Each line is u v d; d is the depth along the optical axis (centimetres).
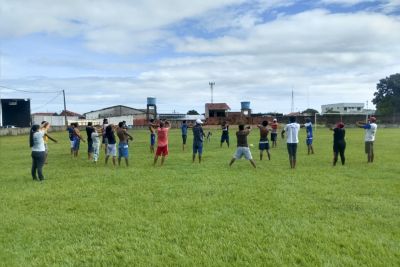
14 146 3117
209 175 1332
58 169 1571
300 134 4509
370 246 609
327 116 6919
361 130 5391
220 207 874
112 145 1673
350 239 644
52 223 774
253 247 617
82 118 9756
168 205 902
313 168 1491
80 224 764
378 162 1666
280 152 2184
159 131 1638
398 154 2005
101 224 764
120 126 1634
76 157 2080
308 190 1050
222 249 613
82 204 930
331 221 752
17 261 583
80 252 616
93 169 1552
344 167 1513
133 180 1255
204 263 562
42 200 984
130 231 713
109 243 652
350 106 11231
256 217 787
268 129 1788
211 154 2102
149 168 1549
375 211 824
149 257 589
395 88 9825
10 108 6350
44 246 646
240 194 1006
